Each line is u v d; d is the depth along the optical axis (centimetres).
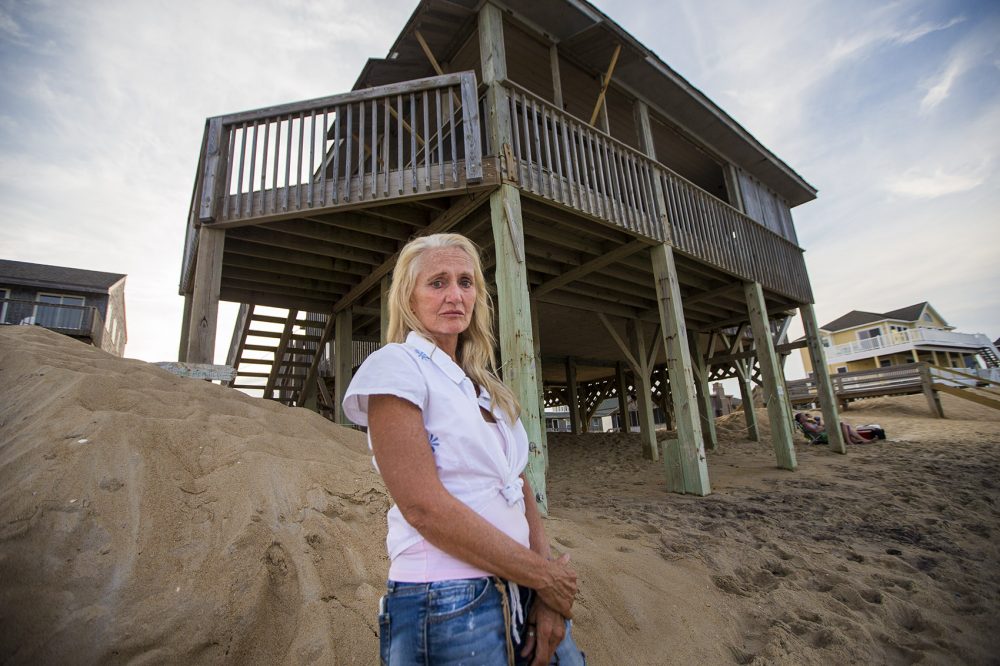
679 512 473
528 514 120
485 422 101
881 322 3541
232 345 895
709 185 1120
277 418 322
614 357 1573
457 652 79
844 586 311
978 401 1420
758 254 900
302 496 237
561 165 566
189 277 616
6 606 142
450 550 82
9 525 165
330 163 827
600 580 261
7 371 288
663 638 232
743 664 228
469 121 477
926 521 474
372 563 217
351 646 171
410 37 609
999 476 686
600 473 809
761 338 841
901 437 1175
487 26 531
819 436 1077
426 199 508
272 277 709
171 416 265
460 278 112
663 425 3066
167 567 173
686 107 795
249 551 191
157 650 147
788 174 1006
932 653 244
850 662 231
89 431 217
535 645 92
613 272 801
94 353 341
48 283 1902
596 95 793
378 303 841
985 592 322
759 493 592
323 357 1008
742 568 329
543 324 1115
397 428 87
